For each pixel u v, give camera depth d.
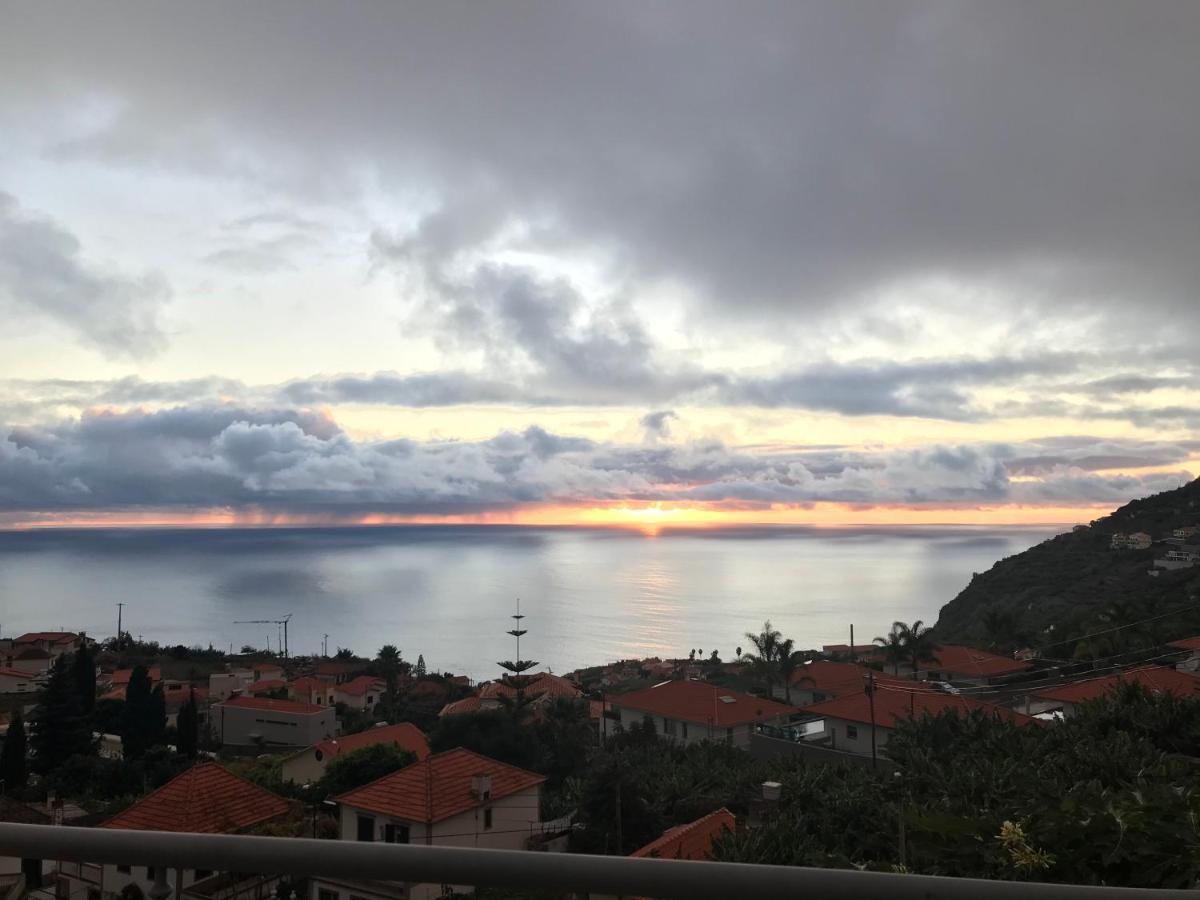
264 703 53.19
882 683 48.09
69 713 42.44
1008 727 22.11
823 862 4.89
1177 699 20.16
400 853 1.99
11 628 155.50
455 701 62.56
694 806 22.12
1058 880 4.18
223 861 2.05
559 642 141.50
